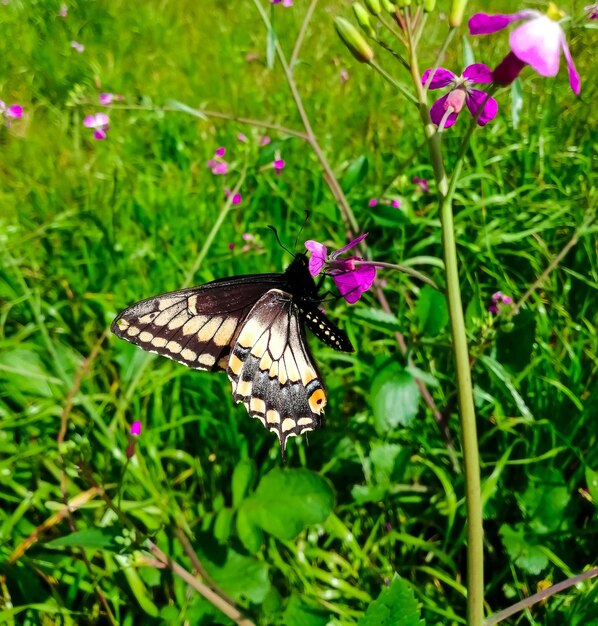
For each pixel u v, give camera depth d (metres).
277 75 0.33
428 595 0.14
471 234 0.21
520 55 0.08
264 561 0.13
